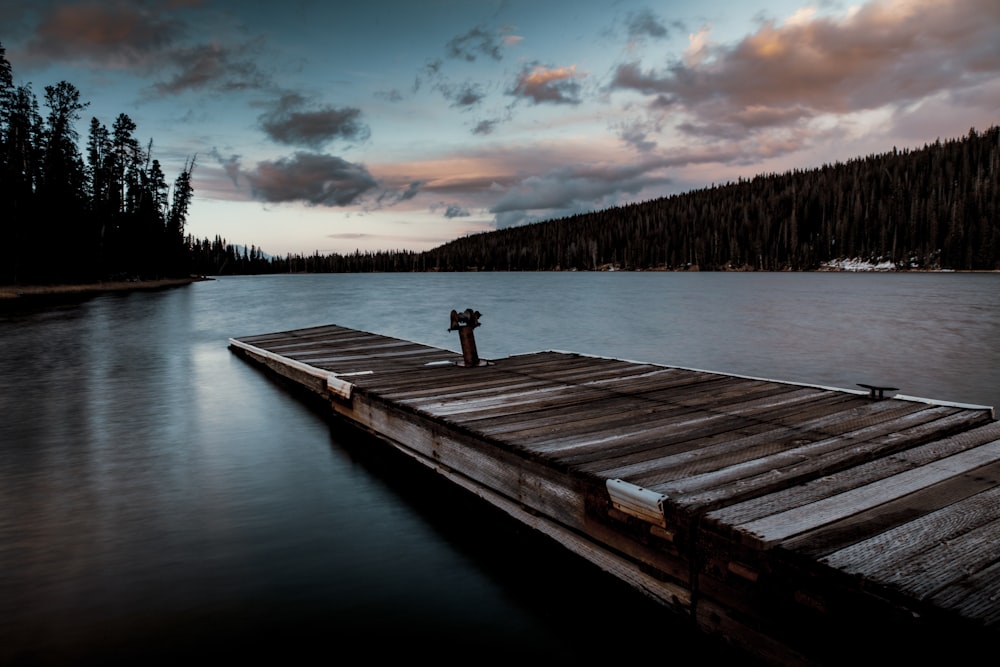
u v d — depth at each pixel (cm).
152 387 1254
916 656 252
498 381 825
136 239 6556
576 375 846
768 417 573
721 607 338
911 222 13100
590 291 6125
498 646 380
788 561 297
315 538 539
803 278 9781
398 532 554
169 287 6550
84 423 958
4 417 998
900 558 287
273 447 830
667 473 421
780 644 305
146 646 371
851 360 1705
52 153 4938
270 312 3475
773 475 407
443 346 2050
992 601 248
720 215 16812
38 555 496
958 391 1274
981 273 11244
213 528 558
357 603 430
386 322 2925
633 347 2025
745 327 2606
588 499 430
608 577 427
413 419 671
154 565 481
